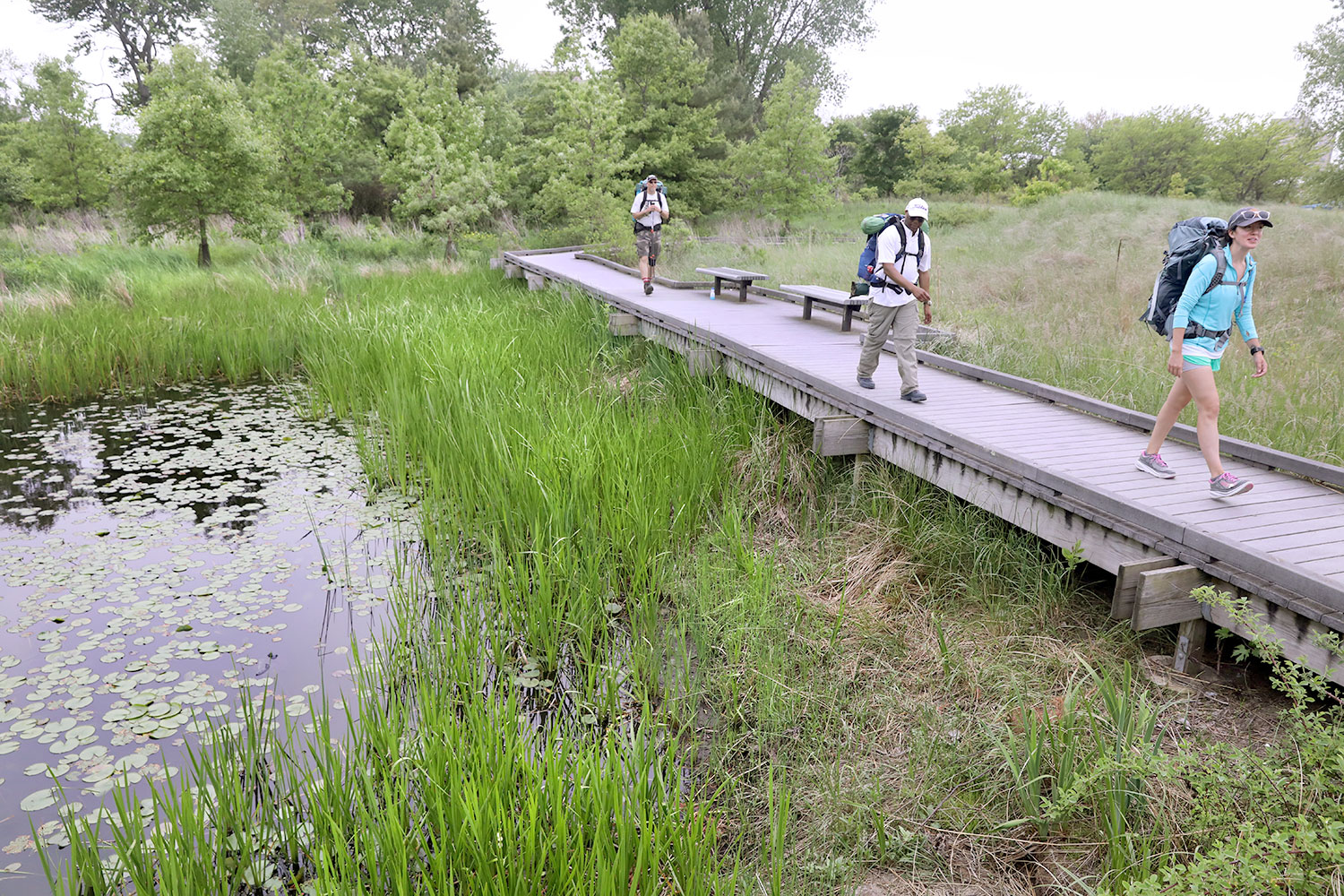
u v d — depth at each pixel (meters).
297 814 3.04
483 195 21.20
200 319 11.96
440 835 2.62
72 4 39.34
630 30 25.11
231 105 17.34
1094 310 10.06
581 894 2.41
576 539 5.19
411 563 5.51
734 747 3.65
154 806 2.64
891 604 4.69
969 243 17.03
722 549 5.24
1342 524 4.01
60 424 8.70
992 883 2.86
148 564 5.46
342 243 21.23
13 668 4.23
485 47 39.31
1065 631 4.23
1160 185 40.50
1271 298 10.18
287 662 4.30
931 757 3.42
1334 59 20.38
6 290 13.37
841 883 2.88
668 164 25.61
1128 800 2.97
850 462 6.21
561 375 8.59
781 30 37.25
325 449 7.92
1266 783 2.72
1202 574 3.63
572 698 4.02
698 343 8.36
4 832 3.09
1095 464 4.89
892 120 33.22
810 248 16.84
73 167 23.59
